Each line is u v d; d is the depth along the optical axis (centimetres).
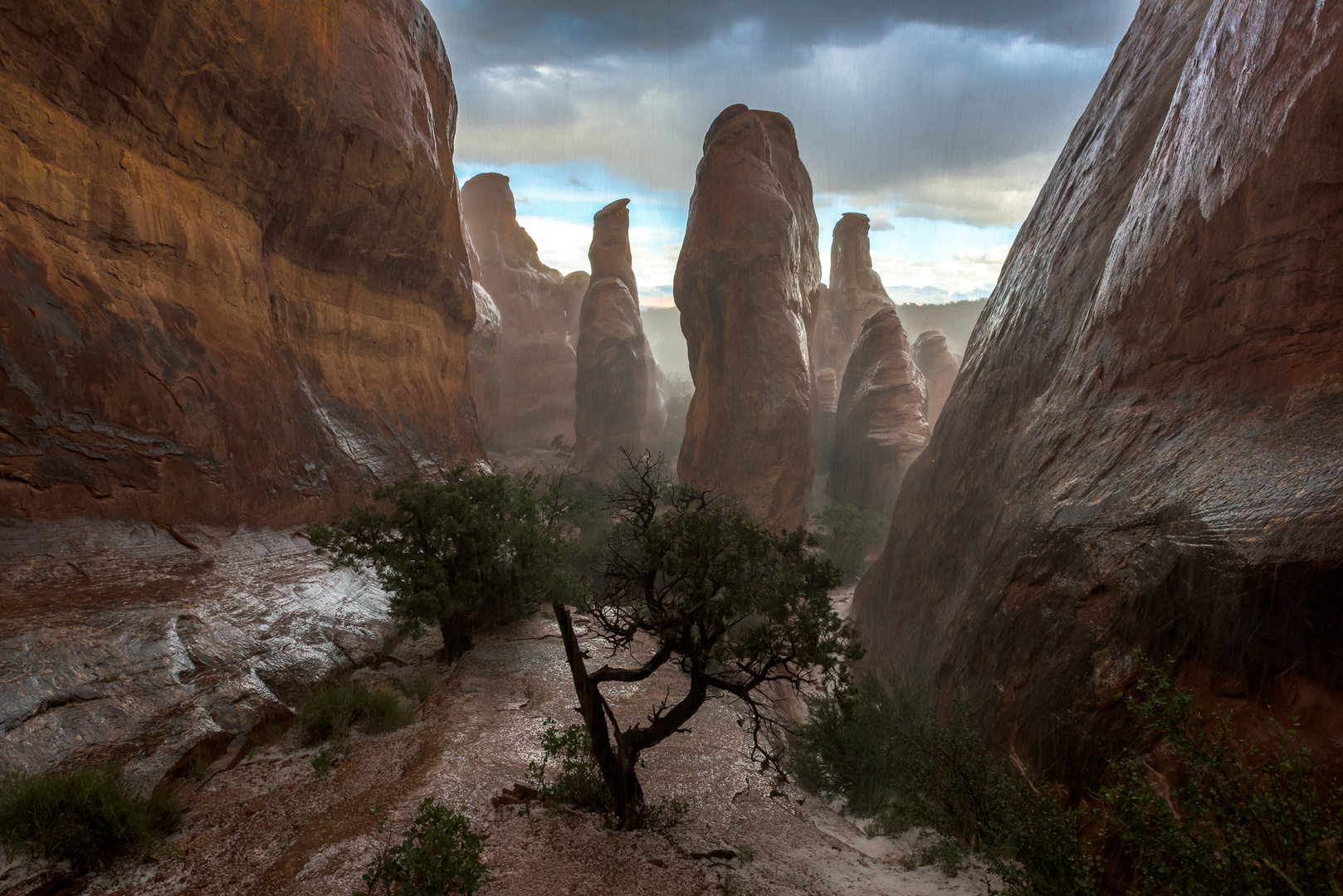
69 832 506
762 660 669
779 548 658
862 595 2277
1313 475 604
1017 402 1470
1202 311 897
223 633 955
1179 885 370
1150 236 1078
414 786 680
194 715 770
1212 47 1067
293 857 538
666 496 720
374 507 1162
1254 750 413
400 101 2273
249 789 697
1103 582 803
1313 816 346
